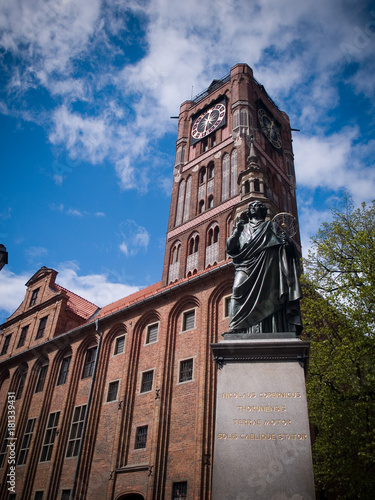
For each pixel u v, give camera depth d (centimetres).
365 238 1736
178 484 2019
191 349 2397
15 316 4112
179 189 4278
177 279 3550
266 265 822
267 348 693
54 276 4072
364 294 1592
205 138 4394
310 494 563
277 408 639
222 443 619
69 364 3147
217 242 3475
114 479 2267
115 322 2966
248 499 571
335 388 1716
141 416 2405
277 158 4331
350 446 1576
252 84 4516
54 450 2700
